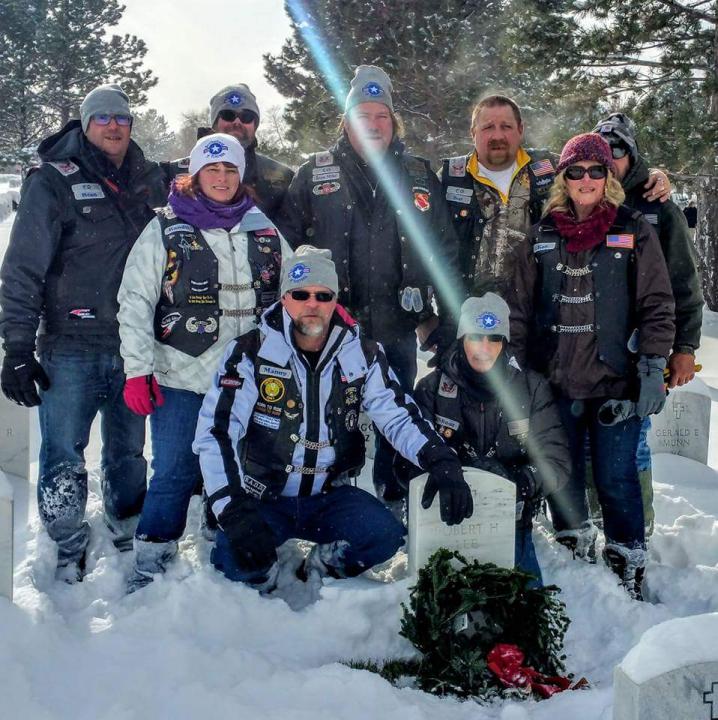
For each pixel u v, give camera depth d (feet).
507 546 12.10
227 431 11.81
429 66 66.90
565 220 13.57
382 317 14.30
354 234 14.17
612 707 9.10
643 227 13.41
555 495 14.29
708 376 34.09
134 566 13.01
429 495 11.82
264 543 11.34
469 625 11.24
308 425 12.23
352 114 14.17
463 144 69.51
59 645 10.41
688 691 8.24
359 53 69.41
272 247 12.84
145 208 13.61
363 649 11.39
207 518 14.07
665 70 43.39
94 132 13.12
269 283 12.75
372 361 12.50
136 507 14.10
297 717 9.48
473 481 11.98
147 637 10.78
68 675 10.00
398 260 14.28
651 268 13.28
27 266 12.58
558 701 10.12
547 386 13.21
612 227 13.42
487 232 15.08
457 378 13.09
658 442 22.08
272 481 12.43
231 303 12.46
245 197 12.78
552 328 13.70
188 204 12.39
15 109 140.26
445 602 11.14
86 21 136.05
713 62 42.75
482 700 10.44
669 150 39.81
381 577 13.48
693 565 14.79
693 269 14.67
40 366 12.67
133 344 12.12
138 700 9.61
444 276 14.67
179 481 12.62
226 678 10.25
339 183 14.17
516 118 14.87
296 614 11.59
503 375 12.97
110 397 13.61
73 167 13.07
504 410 13.00
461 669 10.63
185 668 10.23
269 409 12.14
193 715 9.48
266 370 12.05
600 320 13.39
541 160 15.34
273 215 15.72
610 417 13.28
